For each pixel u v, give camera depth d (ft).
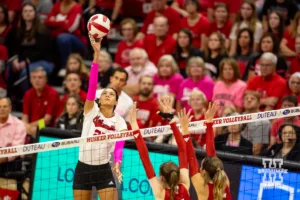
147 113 109.70
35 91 118.32
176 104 114.01
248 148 94.58
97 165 80.28
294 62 116.67
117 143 80.74
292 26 121.70
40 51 129.90
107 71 116.78
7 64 129.49
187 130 74.54
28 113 118.32
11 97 129.80
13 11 138.51
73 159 97.55
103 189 80.64
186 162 72.64
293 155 91.91
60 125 104.73
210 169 71.72
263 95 108.99
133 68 118.21
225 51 120.06
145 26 132.98
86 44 133.80
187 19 129.29
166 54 123.85
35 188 99.04
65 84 117.80
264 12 130.41
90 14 134.62
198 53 121.08
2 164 102.37
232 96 109.81
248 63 117.08
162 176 70.38
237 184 89.45
